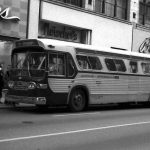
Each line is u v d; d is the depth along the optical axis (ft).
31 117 46.32
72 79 53.93
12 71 54.03
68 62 53.67
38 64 51.19
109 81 60.23
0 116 46.44
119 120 46.65
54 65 51.72
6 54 74.79
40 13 80.94
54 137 32.68
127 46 107.76
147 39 115.85
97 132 36.45
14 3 75.41
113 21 102.06
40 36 82.07
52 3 83.15
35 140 30.91
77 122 43.04
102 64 59.21
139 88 66.28
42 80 50.37
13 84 53.36
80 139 32.35
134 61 65.51
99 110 59.93
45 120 43.78
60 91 52.31
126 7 110.32
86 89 56.18
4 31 73.97
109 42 100.89
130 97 64.54
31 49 52.60
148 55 69.26
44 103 50.57
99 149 28.73
